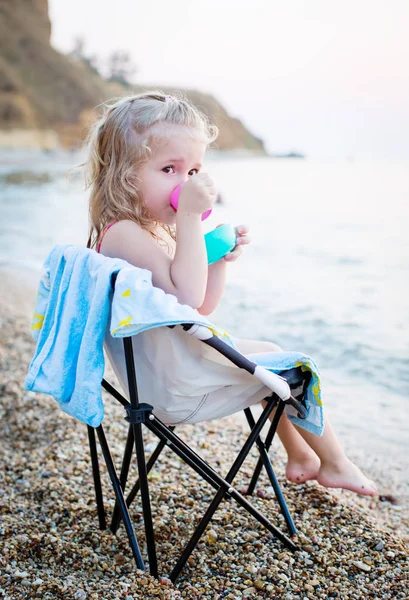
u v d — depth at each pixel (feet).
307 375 6.25
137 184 6.39
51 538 7.10
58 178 82.58
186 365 5.85
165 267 6.07
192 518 7.54
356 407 12.48
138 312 5.26
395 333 16.75
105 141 6.56
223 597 6.16
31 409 11.28
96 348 5.65
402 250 29.78
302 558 6.72
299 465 7.81
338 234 35.83
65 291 6.13
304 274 24.43
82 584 6.23
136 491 7.46
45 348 6.16
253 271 24.99
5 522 7.54
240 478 8.64
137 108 6.37
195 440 10.08
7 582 6.31
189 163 6.40
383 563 6.67
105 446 6.40
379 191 68.54
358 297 20.59
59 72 217.77
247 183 83.51
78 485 8.59
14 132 186.60
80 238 34.60
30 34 223.51
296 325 17.44
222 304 19.61
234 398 6.35
